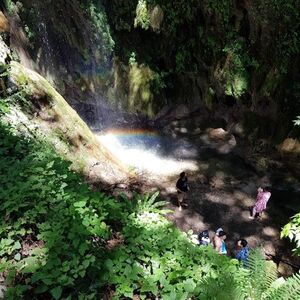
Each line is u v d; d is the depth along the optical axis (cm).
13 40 1144
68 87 1368
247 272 352
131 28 1294
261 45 1077
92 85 1368
